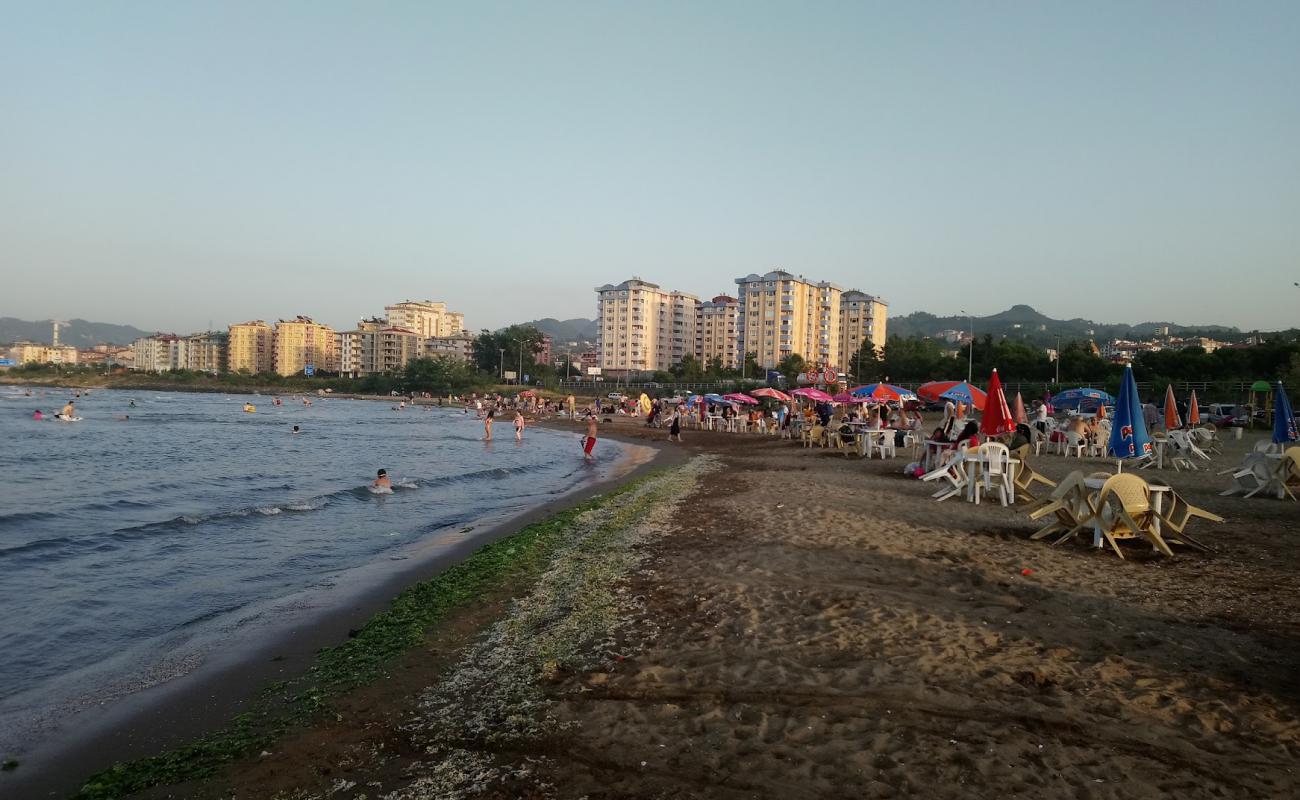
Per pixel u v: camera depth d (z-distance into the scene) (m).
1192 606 7.00
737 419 43.22
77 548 11.78
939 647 6.00
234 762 4.71
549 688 5.54
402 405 95.62
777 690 5.24
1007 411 13.18
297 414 73.06
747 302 133.38
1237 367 55.38
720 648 6.15
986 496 14.15
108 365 177.75
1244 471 14.08
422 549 11.95
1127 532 9.55
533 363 146.62
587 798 3.97
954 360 81.44
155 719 5.57
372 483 20.78
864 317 147.62
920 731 4.57
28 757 5.03
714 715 4.90
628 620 7.10
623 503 15.45
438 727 5.03
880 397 29.11
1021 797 3.82
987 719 4.71
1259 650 5.84
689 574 8.73
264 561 11.09
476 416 75.94
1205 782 3.94
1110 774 4.03
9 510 15.22
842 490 15.38
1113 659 5.68
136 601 8.95
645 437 41.41
